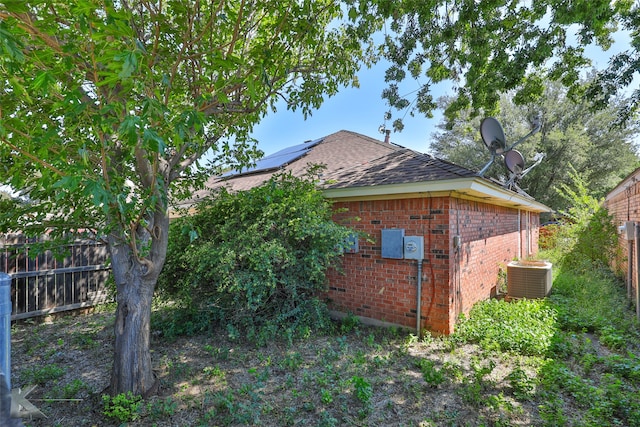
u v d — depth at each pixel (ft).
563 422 9.83
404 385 12.55
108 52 6.95
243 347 16.76
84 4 6.78
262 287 17.12
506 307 20.99
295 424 10.34
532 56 19.69
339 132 35.45
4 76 7.91
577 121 74.43
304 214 17.95
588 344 15.57
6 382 4.54
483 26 20.15
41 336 19.12
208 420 10.55
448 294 17.10
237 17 11.95
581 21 17.29
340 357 15.16
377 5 18.17
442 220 17.39
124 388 11.78
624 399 10.84
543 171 73.26
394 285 19.01
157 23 9.91
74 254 23.63
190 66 13.10
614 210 37.37
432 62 23.21
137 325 12.13
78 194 11.39
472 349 16.02
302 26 13.19
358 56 18.84
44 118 9.91
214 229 19.88
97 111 8.99
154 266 12.30
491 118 21.12
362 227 20.39
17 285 21.02
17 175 9.91
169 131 9.37
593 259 37.01
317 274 18.34
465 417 10.60
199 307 19.31
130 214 9.85
